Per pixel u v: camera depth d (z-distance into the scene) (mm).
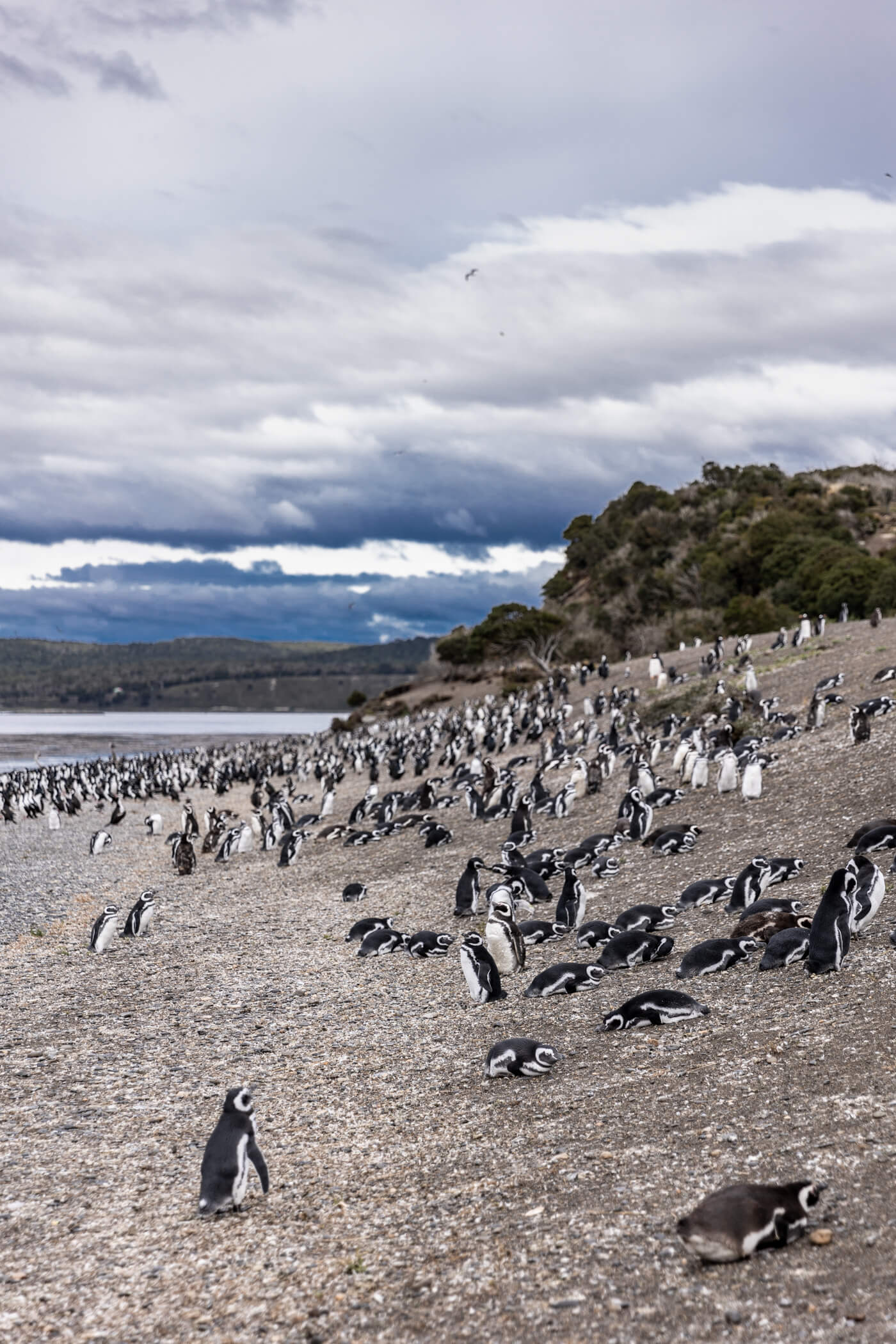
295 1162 9320
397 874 25422
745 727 34188
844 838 18203
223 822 38562
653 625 96000
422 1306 6484
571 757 36438
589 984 13758
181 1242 7887
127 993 16484
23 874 30297
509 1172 8352
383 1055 12352
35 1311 6969
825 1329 5406
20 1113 11242
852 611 75438
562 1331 5879
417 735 63906
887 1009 10148
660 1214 7035
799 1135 7809
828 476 131500
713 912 16172
